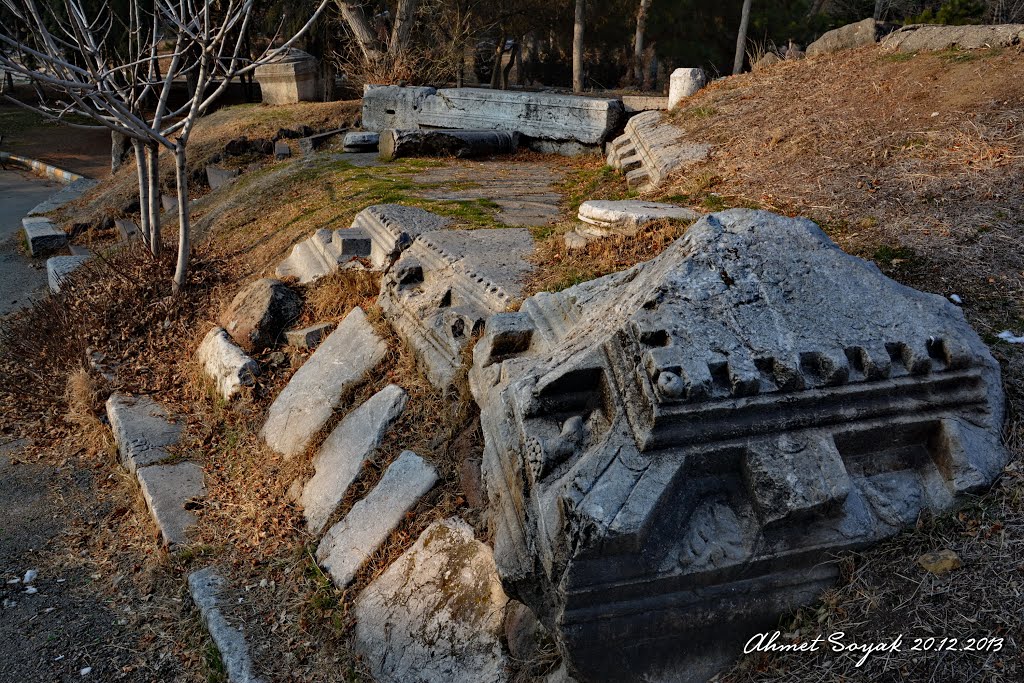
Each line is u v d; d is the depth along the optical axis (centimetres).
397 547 449
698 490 312
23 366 760
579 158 1129
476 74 2111
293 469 545
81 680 412
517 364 419
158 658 425
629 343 326
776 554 307
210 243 926
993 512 320
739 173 727
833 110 809
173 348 734
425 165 1095
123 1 1659
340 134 1465
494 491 384
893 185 596
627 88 1795
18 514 562
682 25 1548
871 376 322
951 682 281
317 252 757
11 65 653
